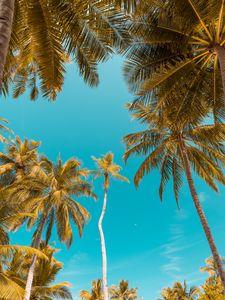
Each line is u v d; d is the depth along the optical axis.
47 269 22.70
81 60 8.04
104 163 26.45
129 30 10.09
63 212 20.75
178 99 10.87
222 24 8.76
